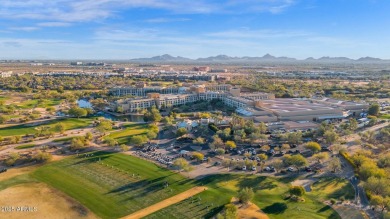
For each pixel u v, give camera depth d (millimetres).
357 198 161750
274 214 145000
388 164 193125
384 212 143875
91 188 170750
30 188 169000
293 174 191875
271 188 172250
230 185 175000
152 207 151625
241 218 140250
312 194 165875
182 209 149500
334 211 148500
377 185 157750
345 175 190625
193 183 177625
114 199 159125
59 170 194875
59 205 151875
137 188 171375
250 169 198625
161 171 194250
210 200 157625
